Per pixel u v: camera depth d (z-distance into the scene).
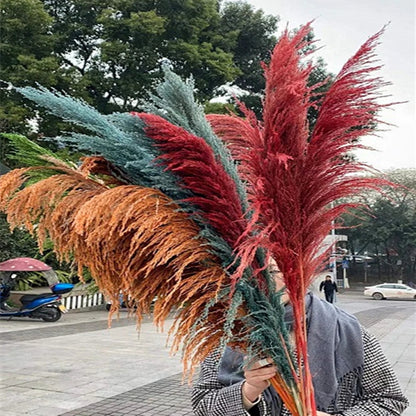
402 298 28.53
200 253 1.22
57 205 1.22
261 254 1.31
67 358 8.01
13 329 11.16
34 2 14.98
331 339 1.57
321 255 1.31
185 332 1.27
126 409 5.38
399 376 6.98
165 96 1.36
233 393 1.52
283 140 1.20
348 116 1.15
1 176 1.27
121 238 1.21
